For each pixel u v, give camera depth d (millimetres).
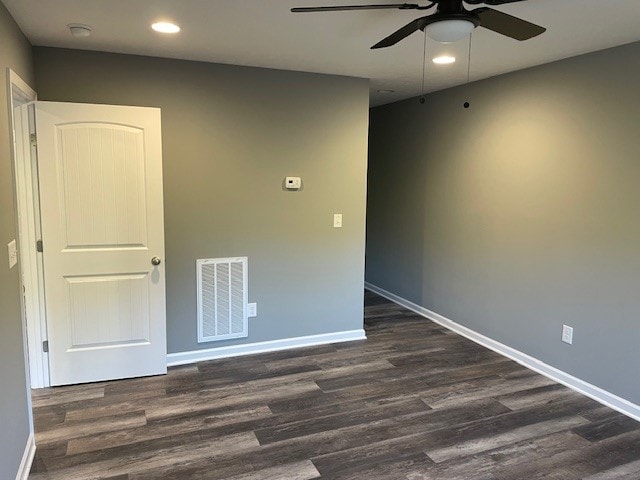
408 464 2555
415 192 5258
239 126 3818
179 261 3768
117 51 3344
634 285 3049
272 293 4137
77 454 2592
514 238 3965
